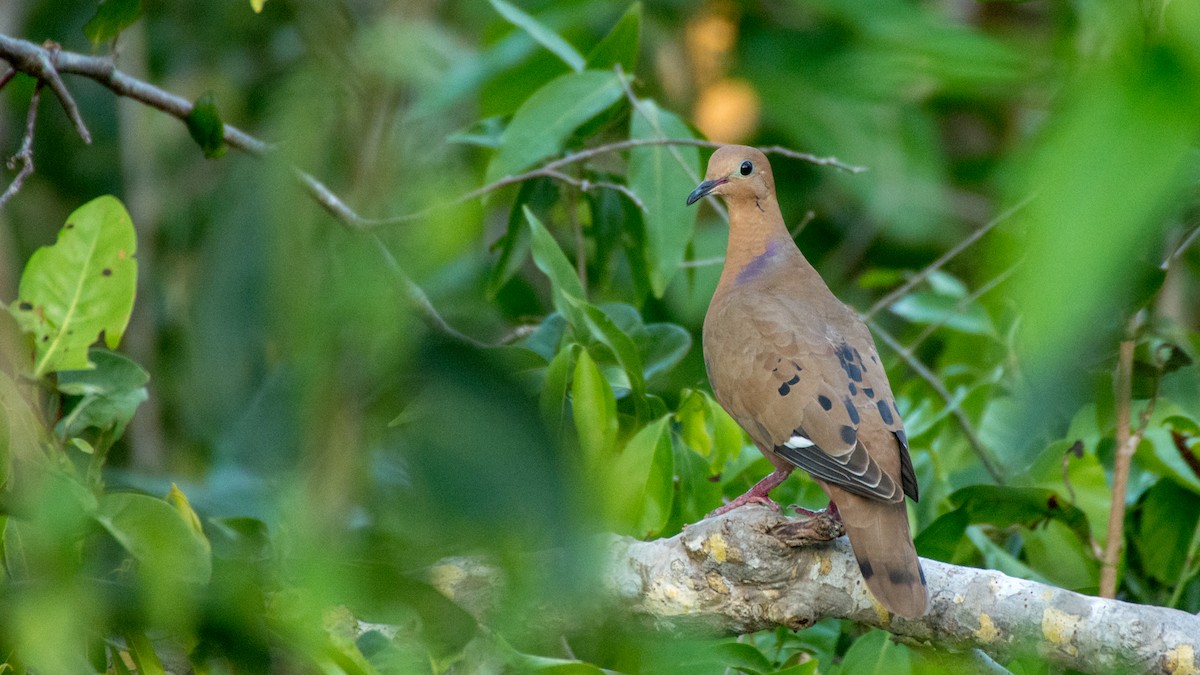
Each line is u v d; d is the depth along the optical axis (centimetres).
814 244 1498
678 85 1430
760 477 965
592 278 1208
